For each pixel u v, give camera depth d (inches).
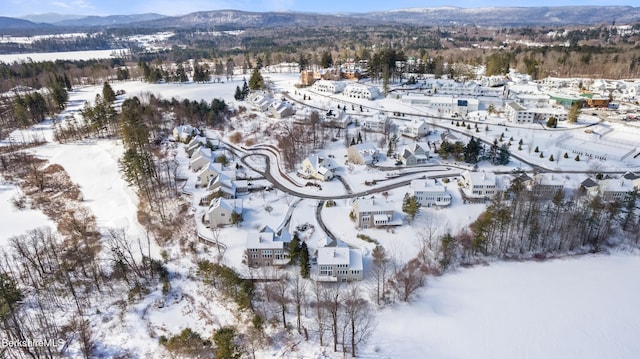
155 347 2726.4
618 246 3538.4
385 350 2551.7
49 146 6136.8
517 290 3058.6
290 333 2696.9
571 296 2982.3
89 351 2714.1
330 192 4562.0
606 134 6122.1
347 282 3159.5
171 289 3208.7
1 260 3617.1
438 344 2588.6
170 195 4566.9
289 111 7126.0
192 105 7027.6
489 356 2497.5
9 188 4963.1
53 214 4453.7
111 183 5012.3
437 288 3095.5
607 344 2573.8
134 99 6998.0
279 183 4857.3
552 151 5487.2
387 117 6466.5
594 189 4170.8
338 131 6274.6
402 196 4377.5
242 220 3976.4
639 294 2979.8
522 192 3882.9
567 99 7431.1
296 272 3253.0
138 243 3779.5
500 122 6697.8
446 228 3737.7
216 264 3262.8
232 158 5625.0
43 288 3277.6
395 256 3403.1
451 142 5531.5
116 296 3179.1
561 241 3518.7
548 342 2596.0
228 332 2623.0
